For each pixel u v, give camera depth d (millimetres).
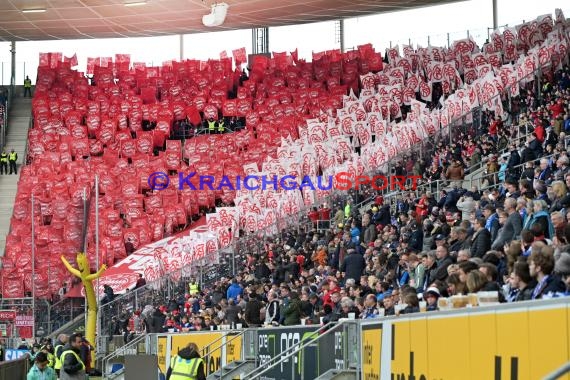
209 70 113875
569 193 30031
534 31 87312
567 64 65562
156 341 51031
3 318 75688
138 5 102812
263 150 97938
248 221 73000
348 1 100188
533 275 18562
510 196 33375
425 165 61719
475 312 18828
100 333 69562
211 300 58656
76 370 38562
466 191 45312
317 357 30172
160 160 99688
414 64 98188
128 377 38188
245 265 66188
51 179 96625
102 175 97375
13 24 110000
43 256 87750
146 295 70375
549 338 16000
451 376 20016
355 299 35750
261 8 103438
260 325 42844
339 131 81125
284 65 112688
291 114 103500
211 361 42250
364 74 107188
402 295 25688
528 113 58062
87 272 67688
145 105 107625
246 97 107625
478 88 65125
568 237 21016
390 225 46844
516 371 17156
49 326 77438
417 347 22078
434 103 92250
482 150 56656
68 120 106812
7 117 114938
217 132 106375
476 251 29312
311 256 55719
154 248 88625
